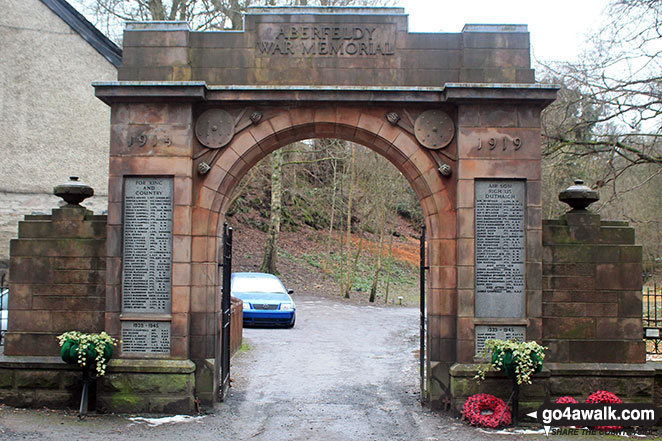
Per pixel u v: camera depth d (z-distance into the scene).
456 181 9.13
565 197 9.34
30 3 17.08
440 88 8.95
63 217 9.30
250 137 9.23
